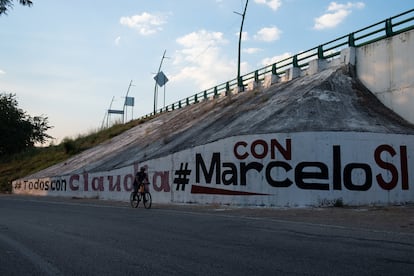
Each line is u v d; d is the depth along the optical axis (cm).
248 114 2622
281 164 1948
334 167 1886
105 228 1214
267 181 1969
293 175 1922
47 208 2031
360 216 1466
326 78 2475
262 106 2662
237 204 2042
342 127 1959
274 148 1975
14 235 1087
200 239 1002
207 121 3106
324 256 790
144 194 2014
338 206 1839
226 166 2123
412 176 1930
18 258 804
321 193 1875
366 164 1894
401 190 1909
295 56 3089
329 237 1009
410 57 2147
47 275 679
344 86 2398
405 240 955
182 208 1992
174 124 3869
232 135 2128
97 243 954
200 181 2256
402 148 1936
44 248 900
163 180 2525
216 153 2186
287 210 1764
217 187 2153
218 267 714
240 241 967
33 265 746
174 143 2873
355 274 658
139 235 1070
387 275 652
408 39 2167
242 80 3800
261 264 731
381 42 2342
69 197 3491
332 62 2709
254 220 1402
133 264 742
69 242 971
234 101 3388
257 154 2014
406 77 2164
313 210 1723
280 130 1998
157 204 2348
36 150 6944
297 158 1927
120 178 2919
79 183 3453
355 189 1873
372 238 988
